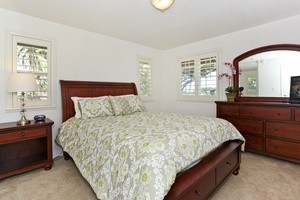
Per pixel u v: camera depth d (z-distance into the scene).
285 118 2.53
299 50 2.72
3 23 2.43
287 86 2.85
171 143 1.40
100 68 3.49
